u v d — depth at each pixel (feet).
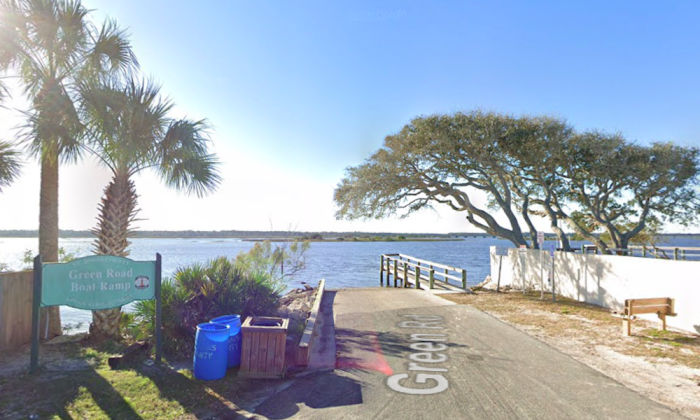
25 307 22.39
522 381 17.65
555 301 40.19
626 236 57.98
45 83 24.35
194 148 25.91
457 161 58.75
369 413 14.56
